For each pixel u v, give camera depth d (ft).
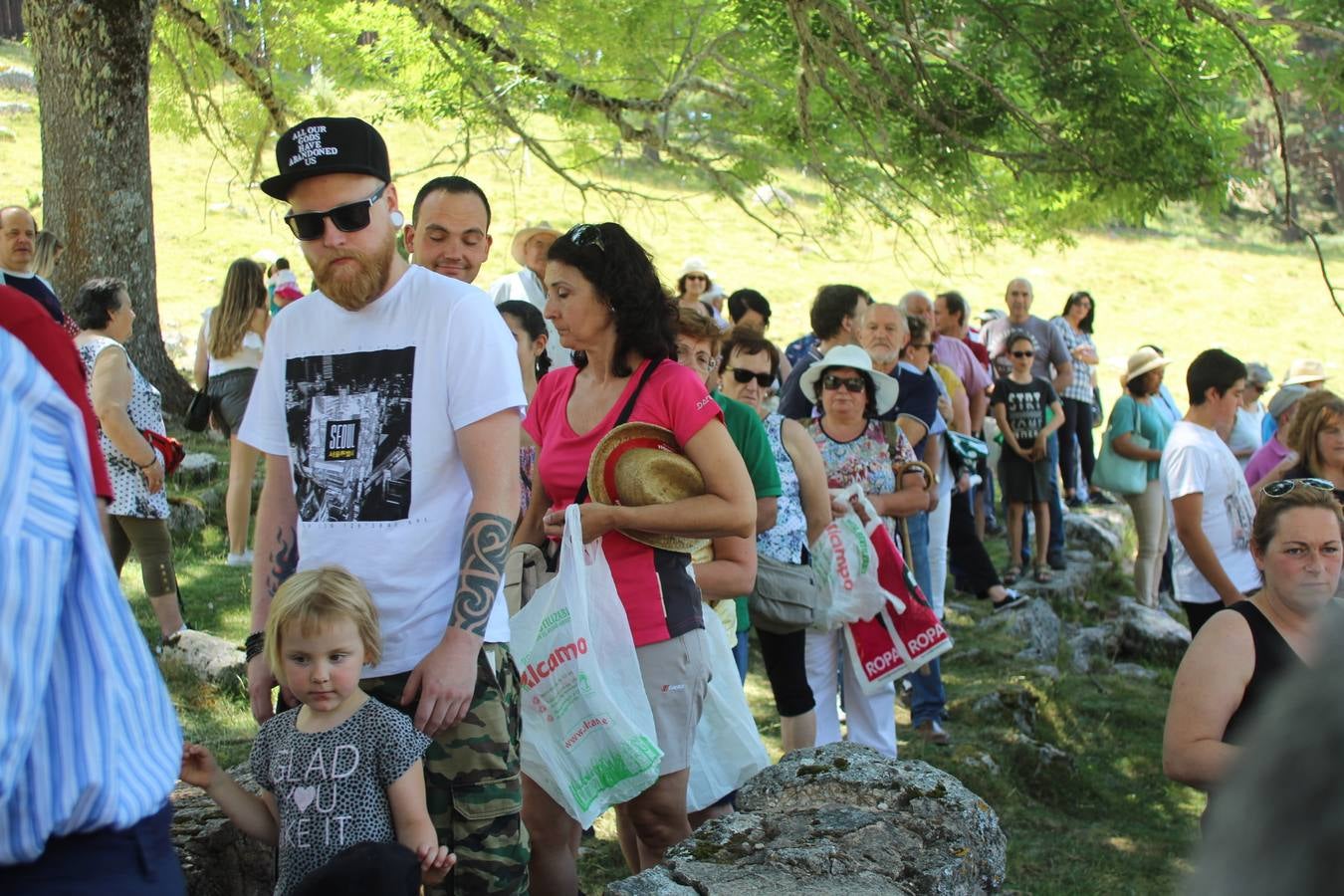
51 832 6.23
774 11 30.66
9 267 21.84
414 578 9.53
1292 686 2.75
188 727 18.26
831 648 17.84
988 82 28.09
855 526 17.31
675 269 72.13
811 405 20.18
